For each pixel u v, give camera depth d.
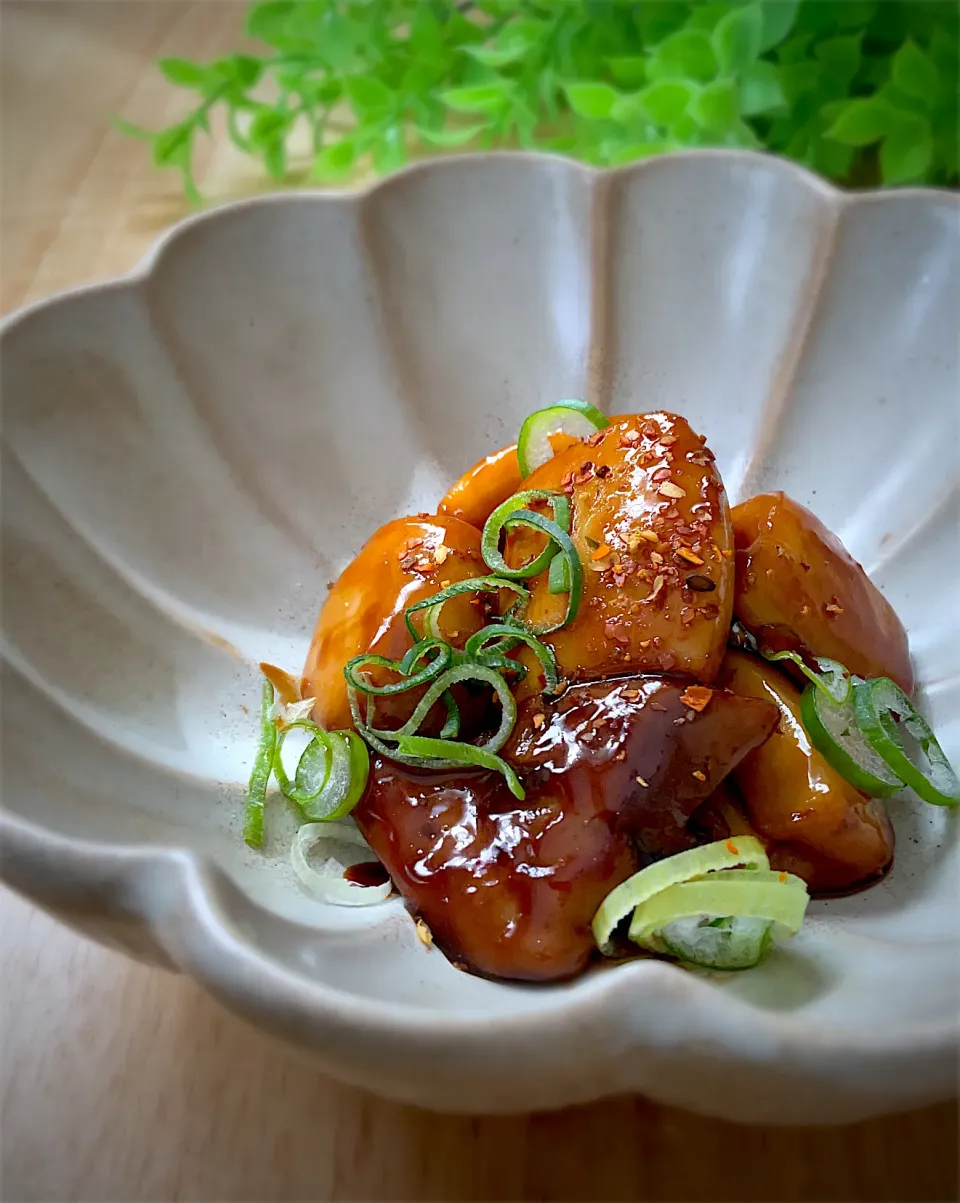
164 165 0.31
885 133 0.27
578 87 0.28
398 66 0.31
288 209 0.23
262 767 0.19
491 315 0.24
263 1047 0.18
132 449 0.21
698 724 0.17
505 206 0.24
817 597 0.19
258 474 0.23
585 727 0.18
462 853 0.17
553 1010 0.14
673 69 0.28
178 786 0.19
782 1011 0.15
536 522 0.19
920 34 0.29
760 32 0.27
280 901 0.17
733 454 0.24
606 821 0.17
